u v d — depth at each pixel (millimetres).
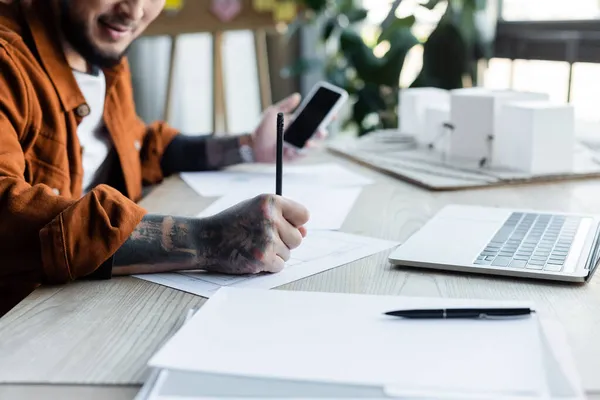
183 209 1179
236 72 3496
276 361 568
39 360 615
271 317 664
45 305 748
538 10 2490
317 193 1282
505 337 610
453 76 2475
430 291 778
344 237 999
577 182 1367
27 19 1171
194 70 3453
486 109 1452
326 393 521
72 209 828
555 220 1033
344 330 630
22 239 832
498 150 1456
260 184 1377
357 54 2691
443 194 1269
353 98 2789
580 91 2328
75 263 814
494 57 2650
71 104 1180
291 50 3467
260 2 2883
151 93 3465
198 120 3486
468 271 834
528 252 882
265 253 833
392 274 839
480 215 1072
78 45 1216
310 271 852
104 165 1393
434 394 512
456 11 2459
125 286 809
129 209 851
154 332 679
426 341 604
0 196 846
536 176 1358
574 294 767
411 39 2625
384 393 521
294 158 1586
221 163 1554
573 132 1383
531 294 767
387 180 1404
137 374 591
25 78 1099
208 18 2891
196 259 849
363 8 2869
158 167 1554
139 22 1271
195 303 756
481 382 529
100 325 694
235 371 549
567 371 549
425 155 1607
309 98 1588
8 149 994
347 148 1726
